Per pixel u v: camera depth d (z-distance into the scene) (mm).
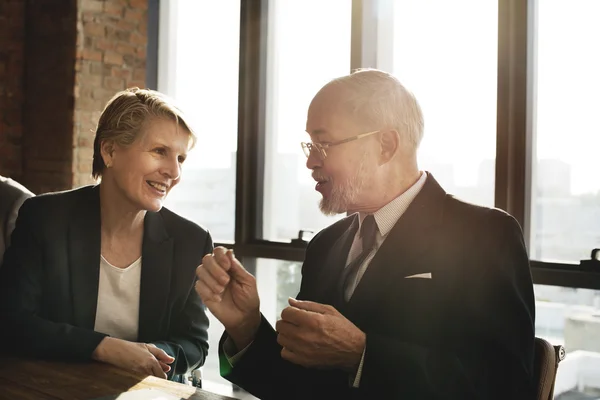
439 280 1581
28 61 4676
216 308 1707
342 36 3709
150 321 2125
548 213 3039
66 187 4465
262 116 4055
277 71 4000
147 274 2141
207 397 1560
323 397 1703
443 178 3311
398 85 1717
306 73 3867
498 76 3062
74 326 1988
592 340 2875
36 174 4648
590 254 2916
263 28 4039
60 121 4496
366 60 3541
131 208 2117
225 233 4281
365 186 1689
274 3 4008
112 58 4562
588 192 2918
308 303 1535
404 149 1703
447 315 1565
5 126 4660
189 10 4516
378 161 1690
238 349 1772
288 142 3947
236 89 4227
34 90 4652
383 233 1705
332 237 1922
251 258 4121
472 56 3213
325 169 1707
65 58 4461
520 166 3033
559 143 2998
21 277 2059
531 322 1503
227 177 4266
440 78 3324
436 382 1472
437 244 1616
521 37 3016
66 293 2092
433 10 3346
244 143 4066
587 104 2916
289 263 3945
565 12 2969
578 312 2916
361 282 1665
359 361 1515
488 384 1495
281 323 1527
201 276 1720
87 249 2107
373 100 1675
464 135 3238
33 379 1698
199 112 4430
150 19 4684
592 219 2906
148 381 1690
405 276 1618
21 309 2018
